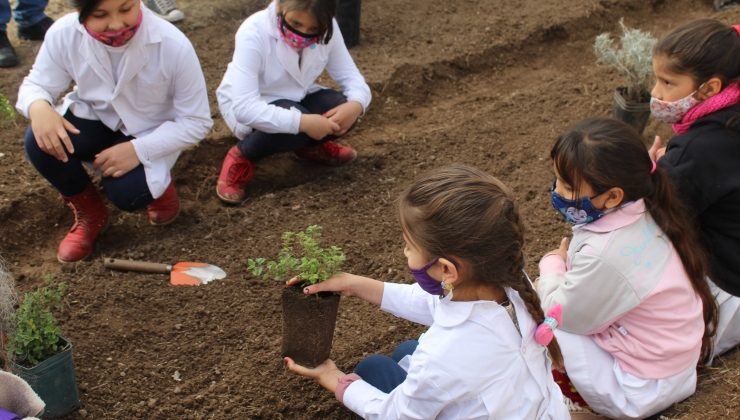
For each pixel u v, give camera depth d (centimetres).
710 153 293
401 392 239
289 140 441
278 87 444
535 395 233
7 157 463
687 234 273
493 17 667
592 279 266
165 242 411
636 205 266
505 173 474
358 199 455
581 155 256
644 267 264
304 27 408
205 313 357
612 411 283
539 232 417
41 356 276
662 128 511
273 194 455
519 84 600
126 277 379
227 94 432
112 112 391
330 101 459
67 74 383
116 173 381
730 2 720
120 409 303
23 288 377
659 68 308
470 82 600
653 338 271
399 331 353
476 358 223
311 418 307
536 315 229
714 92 301
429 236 217
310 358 285
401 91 569
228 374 325
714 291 313
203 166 482
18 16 569
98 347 332
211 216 439
